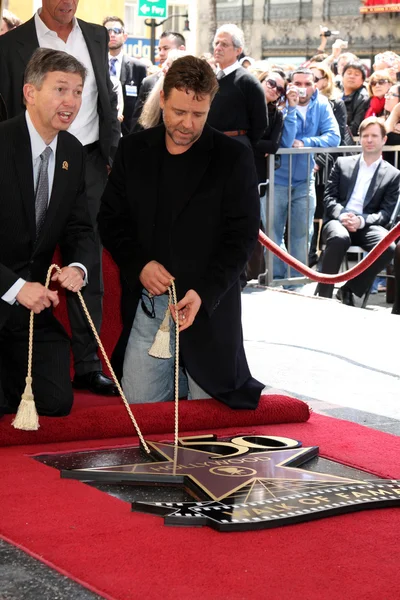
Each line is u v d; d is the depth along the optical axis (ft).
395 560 9.46
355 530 10.25
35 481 11.65
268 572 9.09
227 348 14.70
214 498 10.89
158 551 9.52
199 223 14.37
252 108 26.43
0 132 13.67
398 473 12.37
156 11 49.83
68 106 13.48
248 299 27.02
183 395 15.98
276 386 17.88
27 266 14.12
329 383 18.21
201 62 13.35
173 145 14.30
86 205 14.70
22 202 13.71
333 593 8.65
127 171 14.57
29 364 12.81
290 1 109.91
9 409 14.52
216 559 9.36
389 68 36.11
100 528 10.11
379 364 19.89
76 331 16.83
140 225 14.53
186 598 8.46
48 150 13.87
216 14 112.68
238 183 14.29
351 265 33.19
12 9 39.75
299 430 14.58
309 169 29.73
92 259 14.69
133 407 14.43
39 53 13.51
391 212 28.37
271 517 10.27
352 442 13.89
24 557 9.38
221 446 13.19
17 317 14.24
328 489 11.27
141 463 12.46
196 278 14.40
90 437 13.78
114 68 31.86
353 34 106.73
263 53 112.68
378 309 28.73
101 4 47.85
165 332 13.79
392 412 16.29
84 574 8.95
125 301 15.10
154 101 19.15
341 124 32.78
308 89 30.66
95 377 16.80
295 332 22.84
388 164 28.55
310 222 30.42
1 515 10.44
